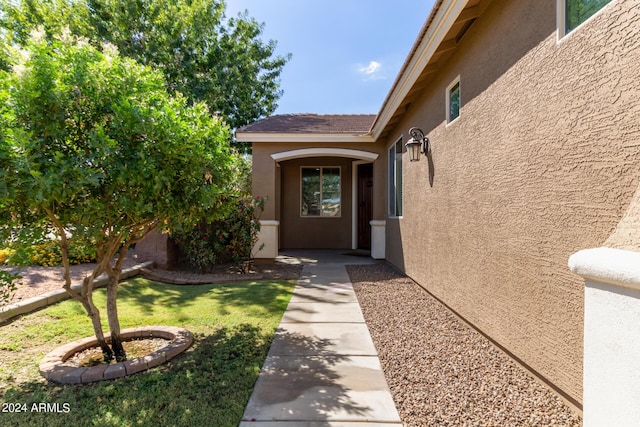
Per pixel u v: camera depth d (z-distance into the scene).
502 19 3.50
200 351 3.73
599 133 2.23
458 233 4.67
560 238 2.61
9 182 2.61
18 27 13.18
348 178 13.25
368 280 7.44
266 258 9.75
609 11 2.15
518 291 3.20
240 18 16.31
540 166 2.86
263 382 3.05
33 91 2.82
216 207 4.08
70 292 3.46
